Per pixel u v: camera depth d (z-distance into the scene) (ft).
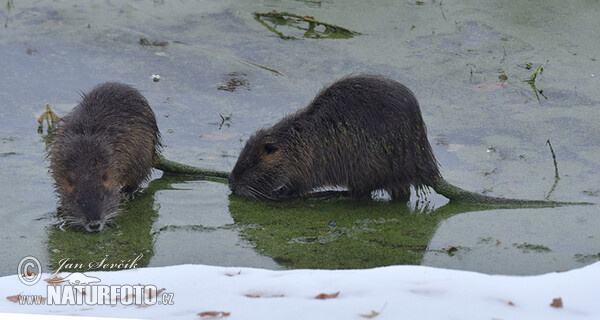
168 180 45.98
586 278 27.55
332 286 27.50
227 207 42.63
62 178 39.52
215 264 35.53
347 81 43.37
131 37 61.77
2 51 59.06
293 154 43.75
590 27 63.46
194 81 56.13
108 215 39.24
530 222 39.91
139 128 43.57
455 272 29.17
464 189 43.37
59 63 57.72
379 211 42.27
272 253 36.78
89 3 67.56
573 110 52.06
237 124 50.83
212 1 68.59
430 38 61.93
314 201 44.01
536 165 45.85
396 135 42.16
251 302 26.13
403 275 28.63
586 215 40.32
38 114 51.19
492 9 66.64
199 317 24.84
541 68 54.90
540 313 24.66
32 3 66.95
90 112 42.57
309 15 65.51
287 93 54.54
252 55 59.72
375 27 63.82
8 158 46.19
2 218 40.01
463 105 52.90
